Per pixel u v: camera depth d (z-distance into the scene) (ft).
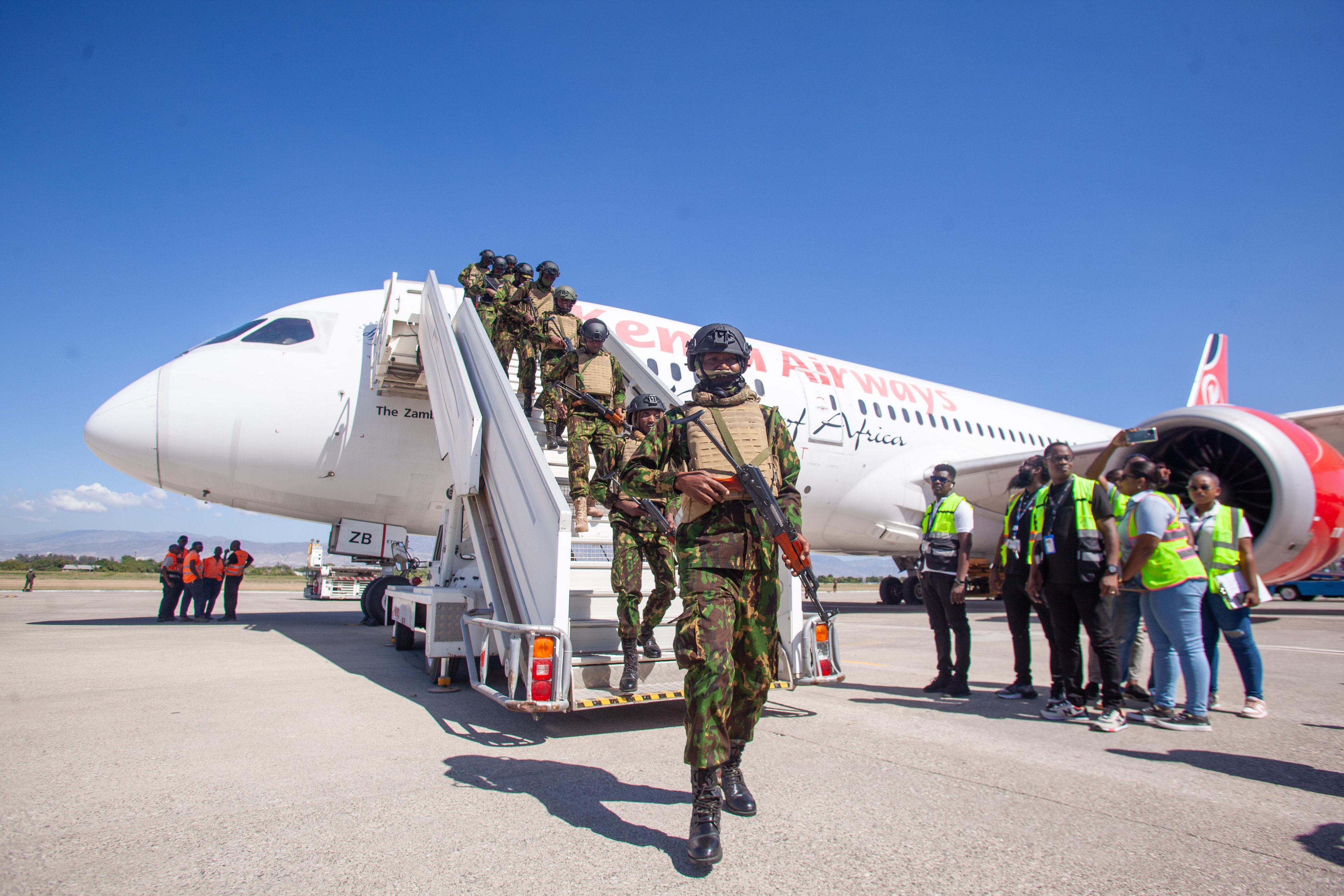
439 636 16.25
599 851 7.20
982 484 40.75
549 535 12.15
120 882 6.35
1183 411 25.79
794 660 14.61
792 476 8.35
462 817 8.11
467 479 15.94
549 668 11.31
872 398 41.42
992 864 6.97
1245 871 6.84
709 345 8.23
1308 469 23.81
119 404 26.99
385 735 11.91
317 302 30.58
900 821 8.11
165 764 10.05
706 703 7.18
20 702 14.21
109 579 155.02
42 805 8.35
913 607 50.98
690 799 8.87
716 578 7.67
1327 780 9.87
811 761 10.60
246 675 17.69
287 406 27.58
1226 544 14.14
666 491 8.11
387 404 28.71
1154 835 7.77
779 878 6.60
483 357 17.47
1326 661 21.67
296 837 7.47
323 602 66.59
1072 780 9.77
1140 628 16.06
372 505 29.94
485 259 24.95
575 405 16.76
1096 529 13.23
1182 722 13.00
